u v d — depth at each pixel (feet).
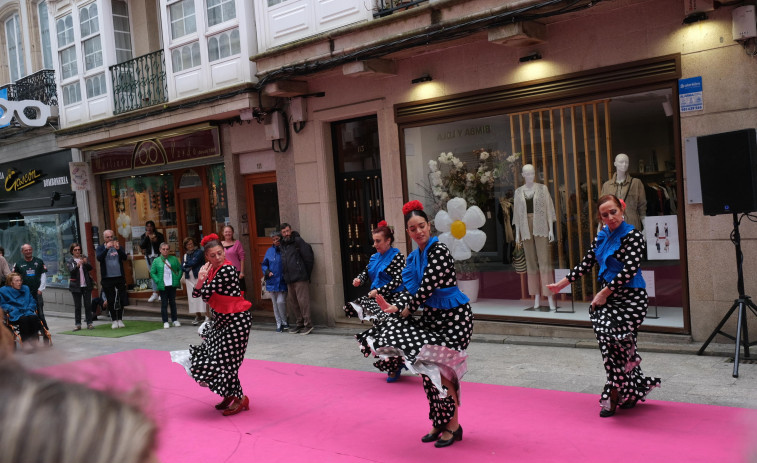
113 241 40.47
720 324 20.45
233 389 20.18
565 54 24.90
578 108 25.08
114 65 41.88
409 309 15.76
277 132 34.14
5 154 54.65
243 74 33.83
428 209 29.66
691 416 16.40
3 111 44.52
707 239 22.26
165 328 38.96
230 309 19.95
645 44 23.08
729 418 16.03
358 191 32.96
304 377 24.14
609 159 24.59
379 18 27.68
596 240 17.25
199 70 36.09
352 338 30.76
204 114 35.63
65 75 45.70
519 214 27.12
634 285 16.51
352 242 33.35
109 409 1.88
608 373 16.72
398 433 17.25
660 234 23.58
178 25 37.06
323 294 33.65
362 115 31.65
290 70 30.68
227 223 40.93
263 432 18.37
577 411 17.57
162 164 41.47
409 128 29.73
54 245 51.60
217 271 19.88
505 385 20.71
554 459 14.52
